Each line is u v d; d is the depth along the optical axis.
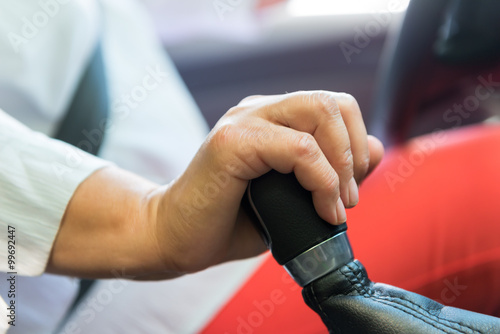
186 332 0.60
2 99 0.64
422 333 0.29
